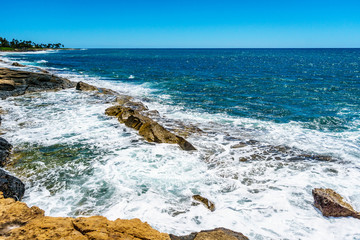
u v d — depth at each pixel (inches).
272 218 243.6
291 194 285.9
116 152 388.5
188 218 240.7
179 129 499.8
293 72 1680.6
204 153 397.1
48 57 3282.5
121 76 1402.6
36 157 356.5
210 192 290.0
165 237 177.2
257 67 2135.8
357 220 241.0
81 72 1540.4
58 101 698.8
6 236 154.8
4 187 246.5
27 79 853.2
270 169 348.8
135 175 320.8
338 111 667.4
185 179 317.1
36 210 192.4
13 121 509.4
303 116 625.3
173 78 1347.2
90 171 327.0
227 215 246.8
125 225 178.7
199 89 1008.9
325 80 1259.2
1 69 913.5
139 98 808.3
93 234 162.6
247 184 309.6
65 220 179.2
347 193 288.0
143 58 3641.7
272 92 944.9
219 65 2386.8
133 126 498.6
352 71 1713.8
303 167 354.9
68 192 278.5
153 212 247.1
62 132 462.0
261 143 444.1
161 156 380.2
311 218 244.1
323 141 457.1
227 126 540.1
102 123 522.9
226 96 872.3
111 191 282.5
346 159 380.8
